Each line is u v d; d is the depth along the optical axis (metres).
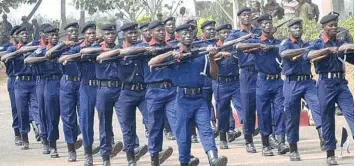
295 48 11.73
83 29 11.95
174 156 12.98
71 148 12.88
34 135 16.53
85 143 12.20
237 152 13.35
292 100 11.88
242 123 13.51
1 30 32.44
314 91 11.90
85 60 11.81
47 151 13.88
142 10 36.75
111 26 11.61
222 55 11.32
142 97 11.41
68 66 12.56
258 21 12.70
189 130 10.26
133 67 11.27
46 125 13.62
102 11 38.28
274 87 12.57
